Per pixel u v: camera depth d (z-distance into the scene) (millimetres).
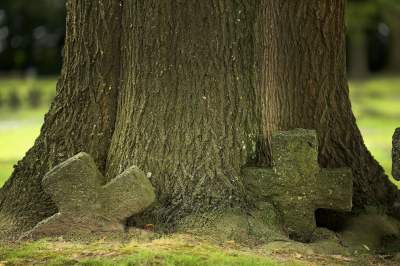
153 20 8062
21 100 37719
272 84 8250
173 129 8039
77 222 7543
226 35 8078
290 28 8289
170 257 6449
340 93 8680
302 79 8375
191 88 8023
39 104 36219
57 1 51906
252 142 8117
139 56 8180
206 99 8016
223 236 7301
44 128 8703
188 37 8016
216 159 7922
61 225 7566
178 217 7680
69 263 6418
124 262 6348
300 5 8273
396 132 7430
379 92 38719
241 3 8164
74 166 7539
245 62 8164
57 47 53188
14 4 51781
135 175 7496
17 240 7535
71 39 8688
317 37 8383
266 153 8133
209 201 7723
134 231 7500
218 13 8039
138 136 8133
